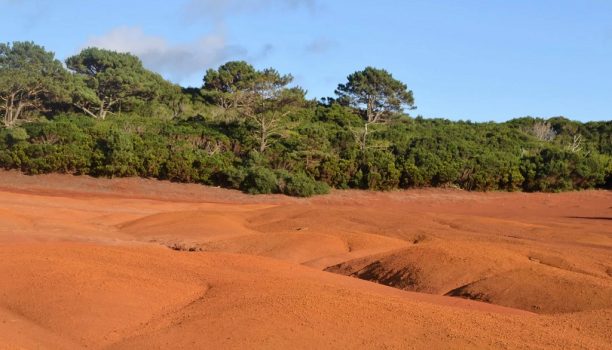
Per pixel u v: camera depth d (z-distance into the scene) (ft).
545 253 68.59
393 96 226.58
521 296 54.03
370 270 65.77
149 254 53.21
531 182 161.89
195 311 38.63
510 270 59.36
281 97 161.68
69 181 138.00
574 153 167.32
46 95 189.06
